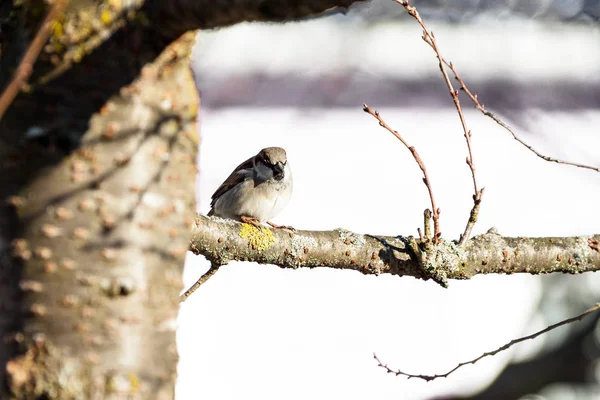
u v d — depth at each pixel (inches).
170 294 128.6
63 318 120.2
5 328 121.1
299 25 567.8
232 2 114.5
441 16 568.4
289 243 221.0
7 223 122.8
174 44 127.4
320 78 554.9
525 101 528.7
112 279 122.3
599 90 533.6
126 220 124.3
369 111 197.3
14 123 123.6
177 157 130.1
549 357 468.1
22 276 121.0
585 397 462.3
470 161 227.6
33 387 118.3
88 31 123.0
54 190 122.6
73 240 121.9
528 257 240.7
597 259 246.8
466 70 544.4
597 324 463.2
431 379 229.3
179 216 130.0
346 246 226.2
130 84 125.6
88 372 119.6
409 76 548.4
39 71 123.4
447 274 231.5
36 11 124.1
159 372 125.3
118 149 124.8
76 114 123.9
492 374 497.7
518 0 570.3
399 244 231.8
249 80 551.8
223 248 214.7
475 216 233.5
